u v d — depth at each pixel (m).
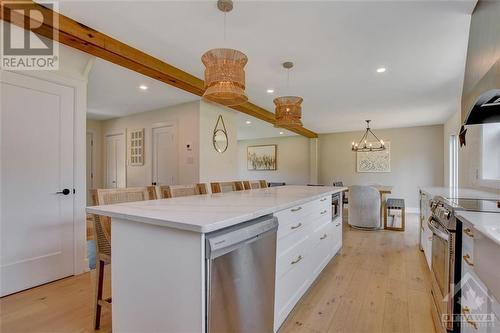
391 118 6.06
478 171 3.23
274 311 1.69
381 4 2.01
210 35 2.48
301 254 2.15
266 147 9.50
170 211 1.47
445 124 6.48
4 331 1.78
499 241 0.99
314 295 2.33
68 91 2.66
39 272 2.45
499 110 1.86
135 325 1.39
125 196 2.02
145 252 1.34
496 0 1.75
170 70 3.16
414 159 7.07
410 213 6.87
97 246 1.82
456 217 1.61
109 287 2.43
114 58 2.69
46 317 1.95
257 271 1.47
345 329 1.84
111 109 5.23
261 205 1.73
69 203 2.67
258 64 3.10
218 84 2.18
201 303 1.15
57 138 2.59
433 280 2.04
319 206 2.62
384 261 3.22
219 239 1.19
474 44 2.17
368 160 7.66
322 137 8.41
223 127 5.06
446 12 2.11
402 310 2.09
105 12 2.12
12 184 2.29
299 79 3.59
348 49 2.73
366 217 4.94
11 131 2.28
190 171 4.64
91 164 6.27
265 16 2.17
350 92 4.11
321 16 2.16
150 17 2.19
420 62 3.03
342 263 3.14
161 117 5.12
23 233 2.36
